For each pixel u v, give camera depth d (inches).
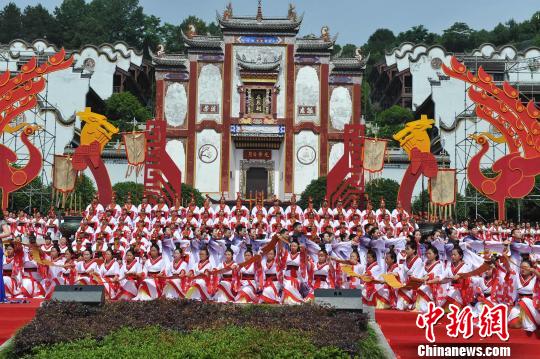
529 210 1825.8
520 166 1073.5
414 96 3068.4
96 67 3051.2
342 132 2389.3
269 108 2405.3
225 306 653.9
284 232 757.9
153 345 532.1
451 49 4313.5
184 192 2092.8
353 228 1075.3
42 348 534.6
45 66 1144.2
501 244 802.2
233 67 2406.5
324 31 2420.0
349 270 726.5
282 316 611.5
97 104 2827.3
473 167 1092.5
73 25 4318.4
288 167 2373.3
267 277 748.6
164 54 2411.4
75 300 632.4
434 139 2311.8
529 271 658.2
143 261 788.0
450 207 1251.8
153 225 1071.0
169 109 2389.3
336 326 575.2
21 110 1136.2
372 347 562.6
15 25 4124.0
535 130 1071.6
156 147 1249.4
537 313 637.3
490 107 1088.2
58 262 800.3
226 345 530.6
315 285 760.3
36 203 1835.6
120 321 593.9
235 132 2380.7
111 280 769.6
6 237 735.7
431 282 691.4
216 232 908.0
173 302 653.3
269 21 2405.3
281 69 2412.6
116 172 2320.4
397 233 1077.8
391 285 703.1
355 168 1220.5
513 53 2824.8
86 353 509.0
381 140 1210.0
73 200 1657.2
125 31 4426.7
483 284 713.0
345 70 2411.4
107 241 1064.8
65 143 2138.3
